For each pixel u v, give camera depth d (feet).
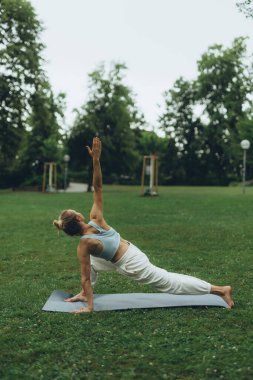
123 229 51.98
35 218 63.57
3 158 156.97
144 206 80.07
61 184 192.34
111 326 20.15
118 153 168.35
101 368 16.03
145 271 21.70
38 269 33.42
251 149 203.10
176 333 19.13
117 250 21.81
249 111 215.51
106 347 17.88
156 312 21.80
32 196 117.50
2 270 33.50
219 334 18.95
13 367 16.20
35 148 199.82
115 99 165.78
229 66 214.28
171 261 35.12
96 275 23.21
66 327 20.13
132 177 243.60
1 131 150.51
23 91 147.23
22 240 45.75
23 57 142.41
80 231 21.84
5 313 22.47
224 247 40.32
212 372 15.48
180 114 240.53
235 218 60.75
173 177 239.09
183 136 238.48
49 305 23.08
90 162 164.86
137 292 26.43
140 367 15.99
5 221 60.18
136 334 19.08
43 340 18.72
